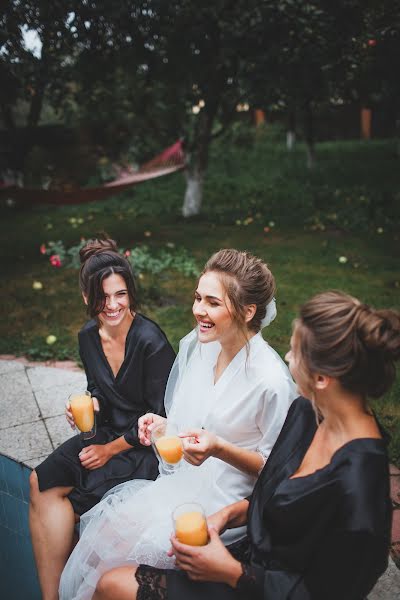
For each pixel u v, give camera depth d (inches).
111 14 322.0
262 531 65.9
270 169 695.1
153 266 297.9
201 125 444.8
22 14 325.4
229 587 64.4
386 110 644.1
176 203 530.3
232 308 77.2
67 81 384.8
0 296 273.6
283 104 410.9
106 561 78.0
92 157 576.7
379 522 53.4
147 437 88.5
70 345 205.3
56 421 144.7
